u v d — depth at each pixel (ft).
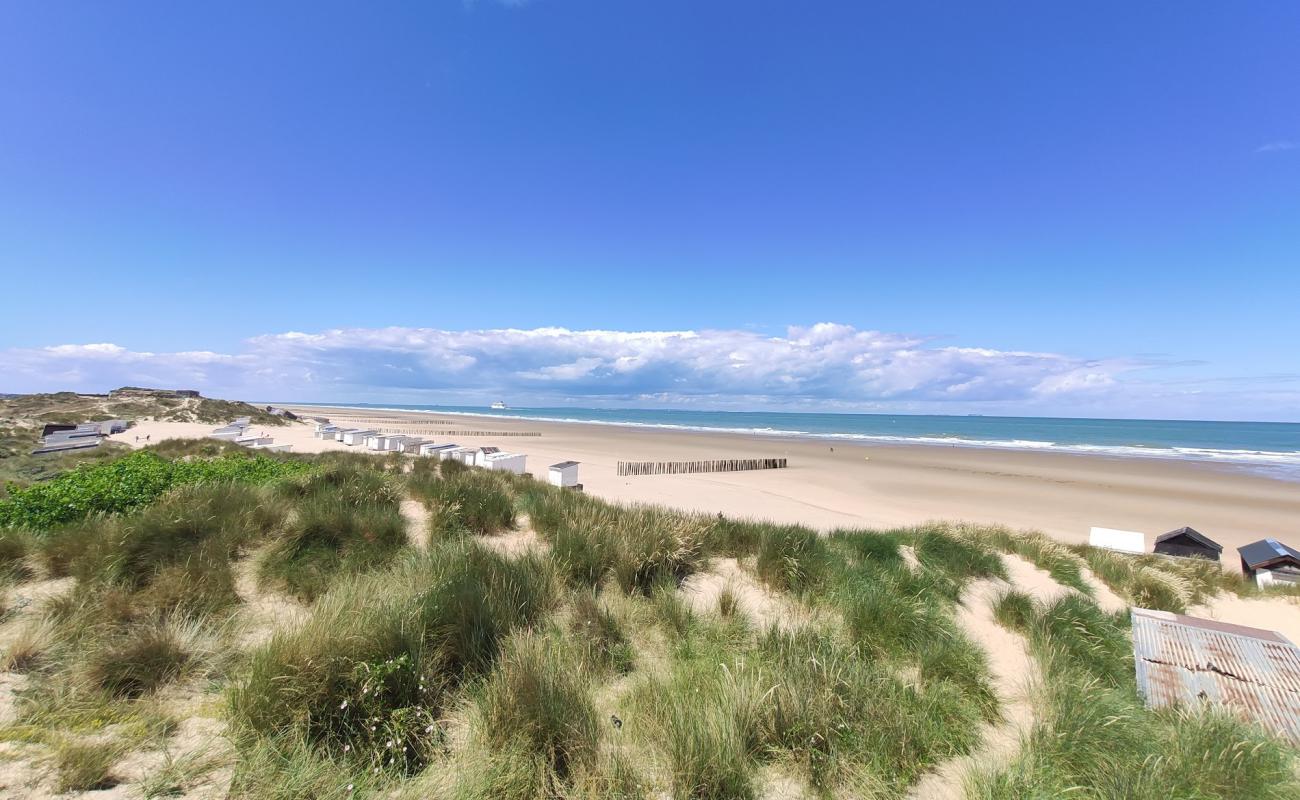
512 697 10.99
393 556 19.66
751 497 78.74
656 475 101.71
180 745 9.82
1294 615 29.91
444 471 53.67
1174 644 17.47
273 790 8.66
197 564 16.66
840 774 11.01
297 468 38.73
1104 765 11.57
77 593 15.01
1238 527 69.10
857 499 81.46
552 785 9.78
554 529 24.21
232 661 12.84
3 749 9.14
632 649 15.34
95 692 11.09
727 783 10.07
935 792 11.09
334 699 10.66
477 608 14.39
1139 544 43.37
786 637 15.92
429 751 10.36
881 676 14.39
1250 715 14.62
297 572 17.43
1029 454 165.27
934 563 26.45
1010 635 20.74
